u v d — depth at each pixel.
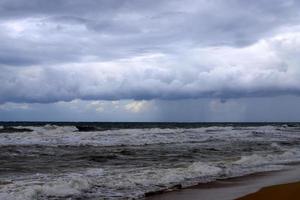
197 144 30.69
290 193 10.40
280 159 20.53
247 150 26.02
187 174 14.90
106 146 27.97
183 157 21.36
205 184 13.04
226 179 14.12
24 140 30.92
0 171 15.50
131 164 18.25
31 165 17.44
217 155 22.72
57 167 16.92
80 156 21.09
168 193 11.45
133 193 11.42
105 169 16.27
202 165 16.72
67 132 42.09
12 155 21.03
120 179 13.38
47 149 24.69
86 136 36.75
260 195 10.27
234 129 60.66
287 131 59.38
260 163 18.75
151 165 17.88
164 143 31.41
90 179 13.04
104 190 11.76
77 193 11.22
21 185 11.88
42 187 11.27
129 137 36.91
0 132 41.38
